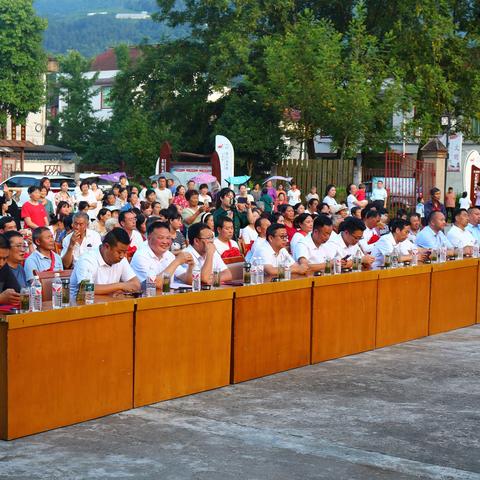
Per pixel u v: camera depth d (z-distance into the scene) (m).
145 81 38.53
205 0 35.94
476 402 8.42
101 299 7.84
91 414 7.39
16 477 6.02
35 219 15.99
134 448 6.70
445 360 10.32
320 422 7.57
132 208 14.59
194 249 9.47
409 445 7.02
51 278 8.30
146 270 9.14
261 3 35.72
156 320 7.94
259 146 34.34
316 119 32.97
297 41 32.50
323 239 10.99
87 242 11.41
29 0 47.66
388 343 11.16
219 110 38.19
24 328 6.77
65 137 65.06
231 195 15.45
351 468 6.41
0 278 8.31
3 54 47.41
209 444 6.86
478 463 6.64
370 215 13.35
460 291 12.79
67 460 6.38
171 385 8.16
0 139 48.41
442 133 37.34
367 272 10.65
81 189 20.38
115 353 7.56
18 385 6.79
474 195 39.22
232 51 34.78
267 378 9.16
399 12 34.75
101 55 82.50
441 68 34.84
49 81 70.88
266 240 10.38
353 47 32.97
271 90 33.38
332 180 33.19
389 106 32.12
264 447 6.84
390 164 31.56
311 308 9.81
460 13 37.28
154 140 47.69
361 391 8.70
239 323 8.84
